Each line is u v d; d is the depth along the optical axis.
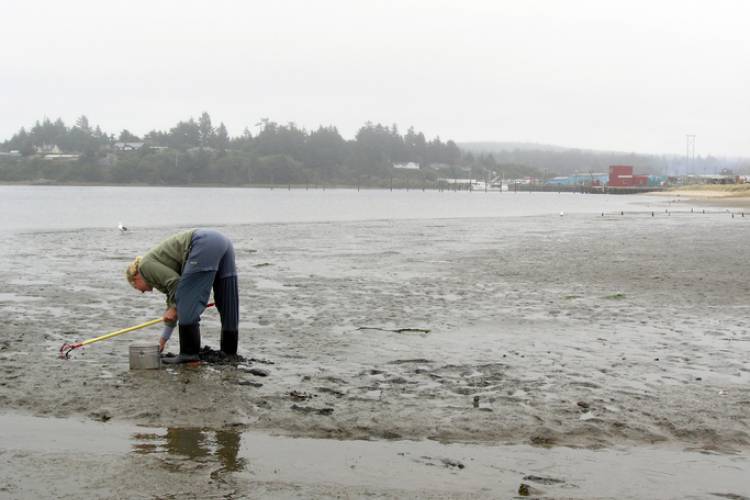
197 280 8.24
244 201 95.12
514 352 9.33
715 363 8.80
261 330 10.59
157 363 8.12
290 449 5.84
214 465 5.46
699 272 18.30
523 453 5.84
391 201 108.31
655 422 6.55
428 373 8.18
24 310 11.98
